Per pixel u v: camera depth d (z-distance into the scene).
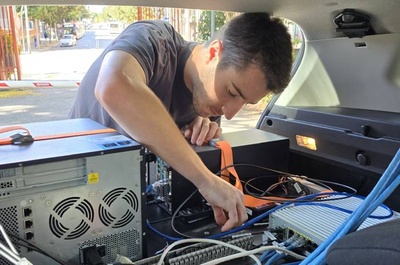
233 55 1.07
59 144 0.82
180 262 0.82
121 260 0.78
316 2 1.30
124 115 0.91
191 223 1.11
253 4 1.26
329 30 1.59
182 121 1.47
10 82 2.54
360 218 0.61
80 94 1.40
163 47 1.27
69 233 0.78
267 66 1.05
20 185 0.71
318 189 1.29
